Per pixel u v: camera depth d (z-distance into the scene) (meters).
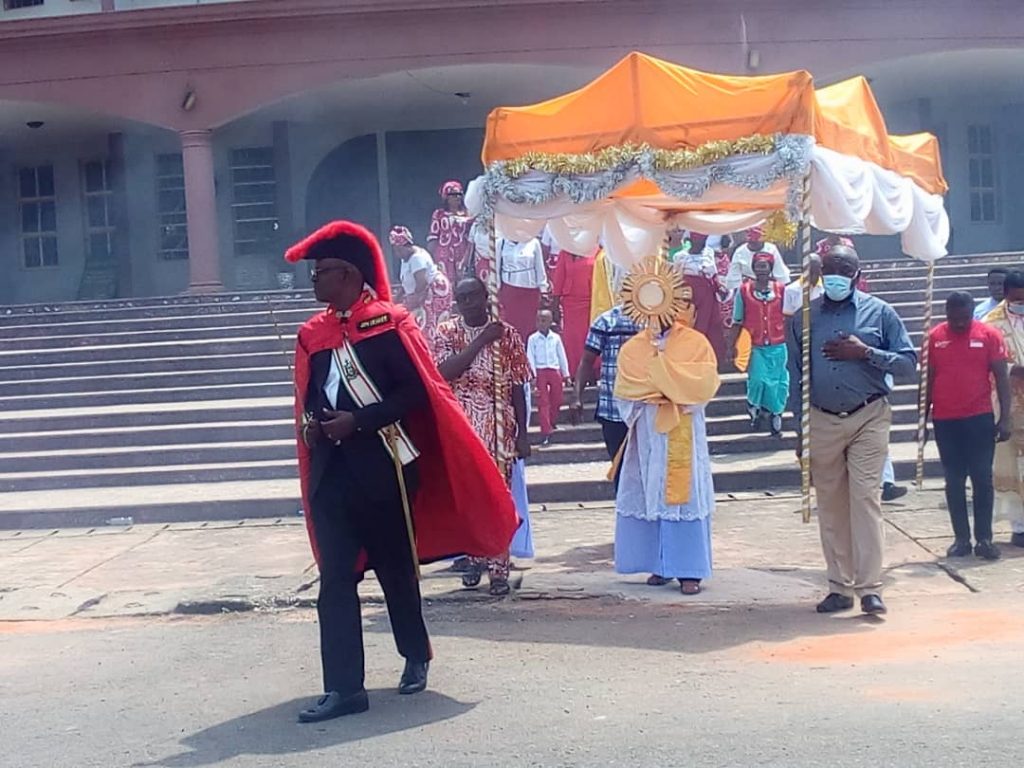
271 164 22.86
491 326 7.86
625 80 7.46
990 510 8.40
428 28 18.80
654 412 7.74
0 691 6.44
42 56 19.59
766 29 18.56
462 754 5.05
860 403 7.12
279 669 6.62
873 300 7.28
